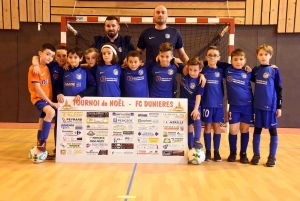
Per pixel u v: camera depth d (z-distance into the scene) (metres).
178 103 3.88
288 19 6.84
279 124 7.10
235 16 6.88
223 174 3.44
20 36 7.05
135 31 6.93
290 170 3.64
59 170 3.49
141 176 3.31
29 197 2.65
